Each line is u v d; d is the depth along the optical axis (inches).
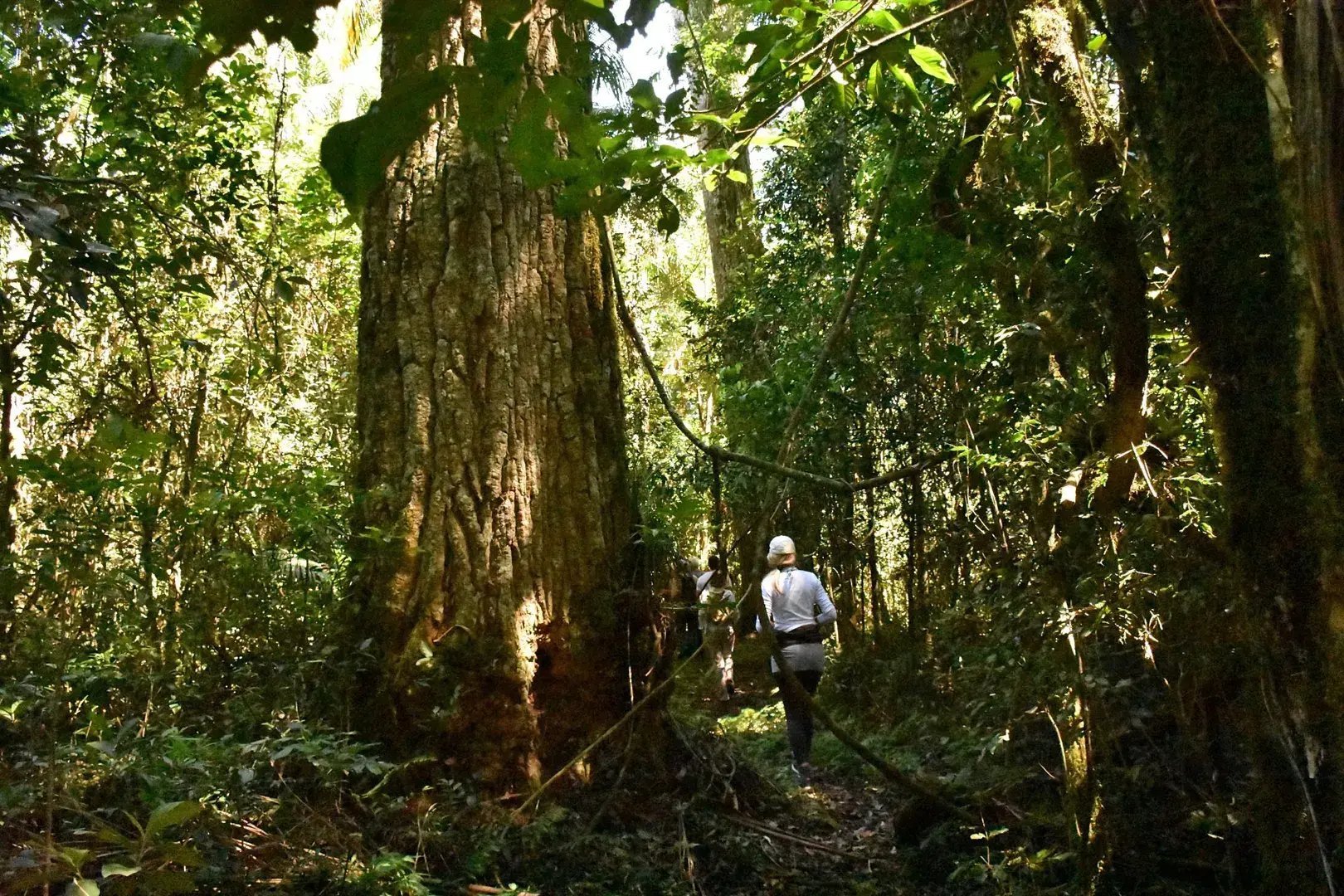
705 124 116.0
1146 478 124.0
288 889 130.5
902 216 204.8
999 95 166.4
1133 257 126.5
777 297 400.2
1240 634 117.4
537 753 188.4
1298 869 83.5
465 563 191.0
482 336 200.4
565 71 59.1
